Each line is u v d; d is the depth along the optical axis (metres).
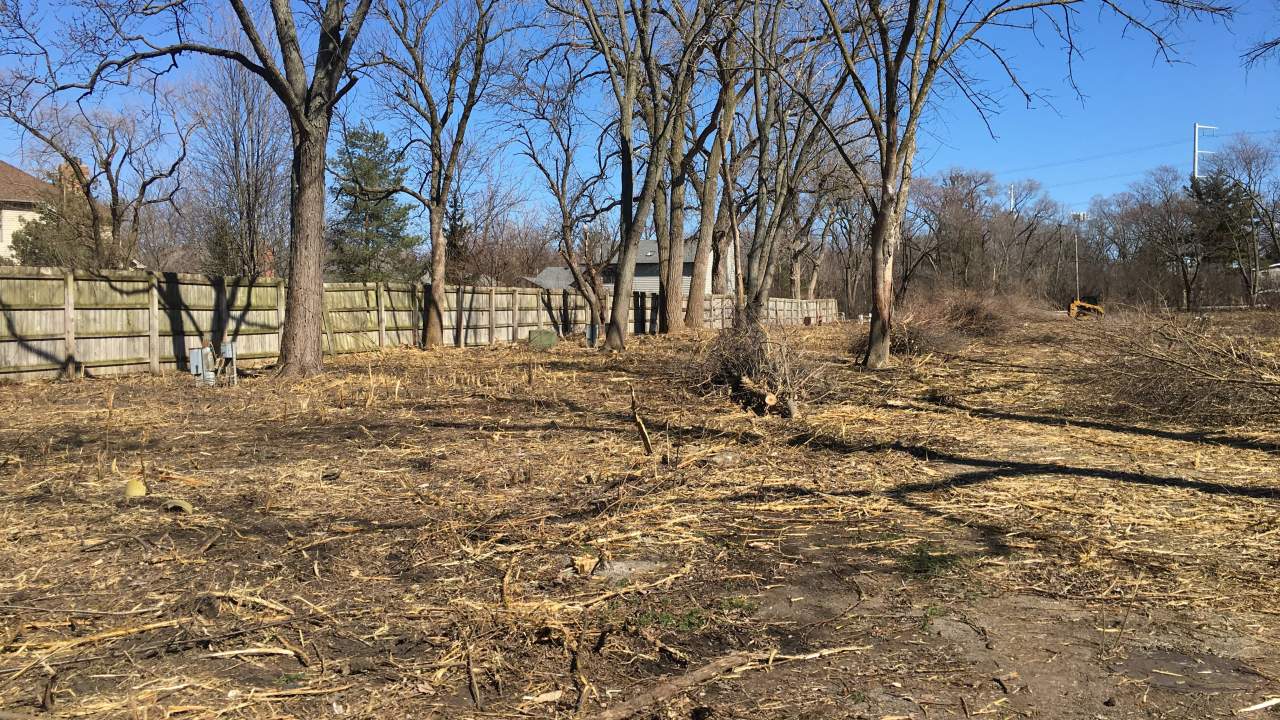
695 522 5.21
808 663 3.25
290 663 3.24
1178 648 3.37
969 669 3.19
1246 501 5.57
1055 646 3.40
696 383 11.20
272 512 5.38
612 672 3.17
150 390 11.88
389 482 6.23
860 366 15.20
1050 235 75.62
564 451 7.42
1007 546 4.72
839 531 5.04
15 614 3.67
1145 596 3.94
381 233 46.72
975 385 12.36
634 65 20.98
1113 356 10.16
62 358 13.41
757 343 10.97
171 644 3.39
